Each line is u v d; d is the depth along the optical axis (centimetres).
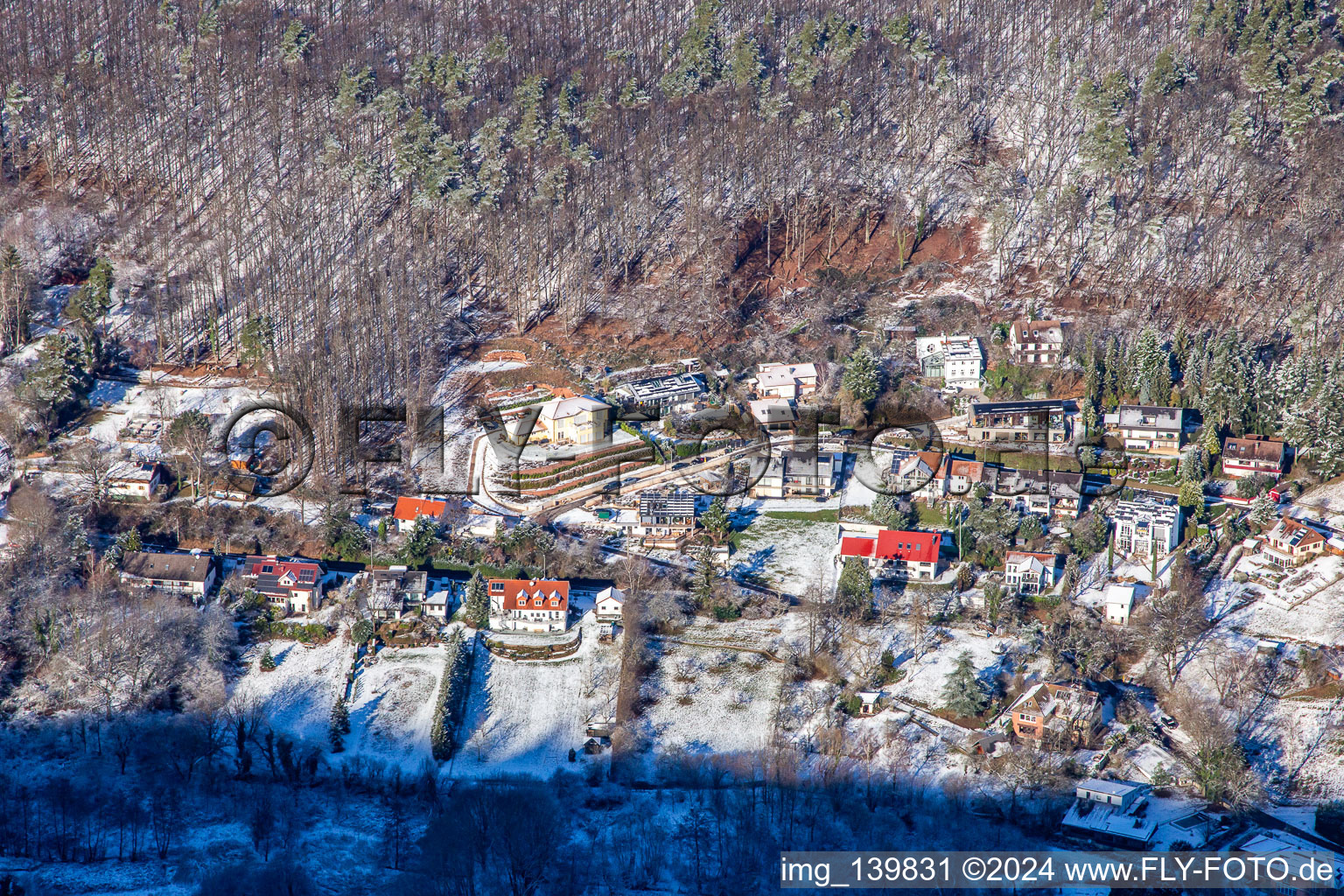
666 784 12294
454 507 16300
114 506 15988
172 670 13575
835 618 14238
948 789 12062
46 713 13075
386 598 14525
